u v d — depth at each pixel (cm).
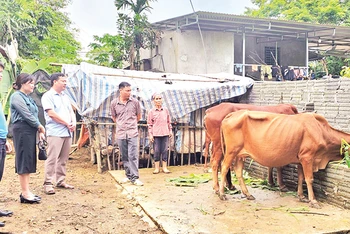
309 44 1858
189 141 845
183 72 1416
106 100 764
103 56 1603
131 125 634
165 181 668
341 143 504
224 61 1473
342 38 1667
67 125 591
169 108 809
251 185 627
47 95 581
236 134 526
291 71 1491
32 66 1065
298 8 2130
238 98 920
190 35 1424
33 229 435
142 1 1532
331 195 505
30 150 516
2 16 1319
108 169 777
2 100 1077
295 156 505
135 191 592
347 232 415
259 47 1698
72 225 451
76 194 592
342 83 627
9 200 548
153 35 1520
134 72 934
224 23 1347
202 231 409
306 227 421
